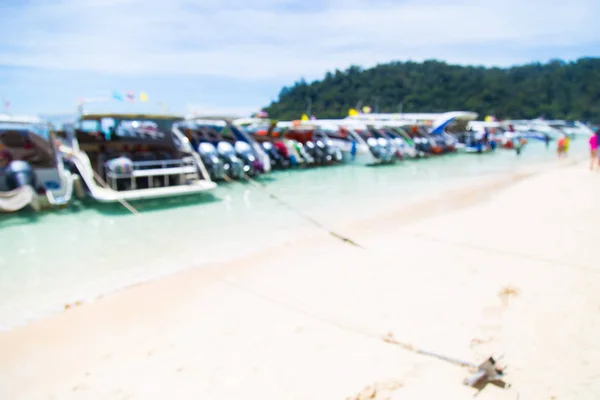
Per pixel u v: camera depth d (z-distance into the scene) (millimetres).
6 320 4684
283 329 4211
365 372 3461
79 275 6094
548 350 3672
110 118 11586
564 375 3324
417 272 5602
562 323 4125
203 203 11133
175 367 3633
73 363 3750
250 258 6477
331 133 21000
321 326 4246
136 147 12984
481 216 8820
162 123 13242
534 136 37188
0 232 8312
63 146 12188
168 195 10562
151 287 5391
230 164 14141
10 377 3582
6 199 9125
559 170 17000
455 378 3342
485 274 5445
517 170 18141
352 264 6031
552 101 87625
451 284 5160
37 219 9328
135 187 11078
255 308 4703
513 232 7418
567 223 7965
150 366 3660
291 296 4996
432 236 7328
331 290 5125
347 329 4164
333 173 17109
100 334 4238
